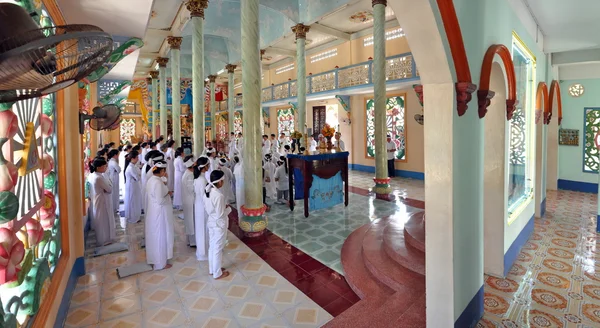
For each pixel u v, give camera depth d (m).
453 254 2.81
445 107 2.76
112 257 5.23
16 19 1.10
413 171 12.70
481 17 3.41
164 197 4.79
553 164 10.14
